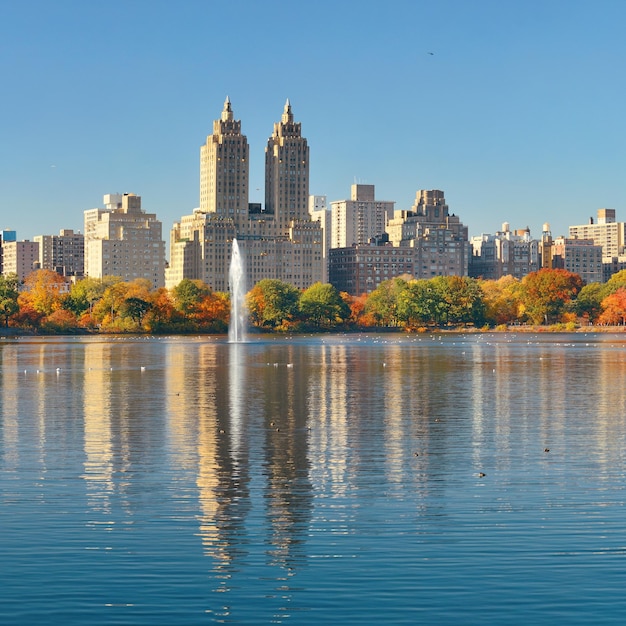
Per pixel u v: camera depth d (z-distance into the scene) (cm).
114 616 4012
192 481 6350
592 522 5288
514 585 4319
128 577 4428
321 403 10981
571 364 18250
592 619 3969
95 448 7631
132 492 6016
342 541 4953
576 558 4669
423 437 8231
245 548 4841
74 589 4284
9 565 4584
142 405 10788
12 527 5194
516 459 7131
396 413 9981
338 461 7069
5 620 3972
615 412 10019
